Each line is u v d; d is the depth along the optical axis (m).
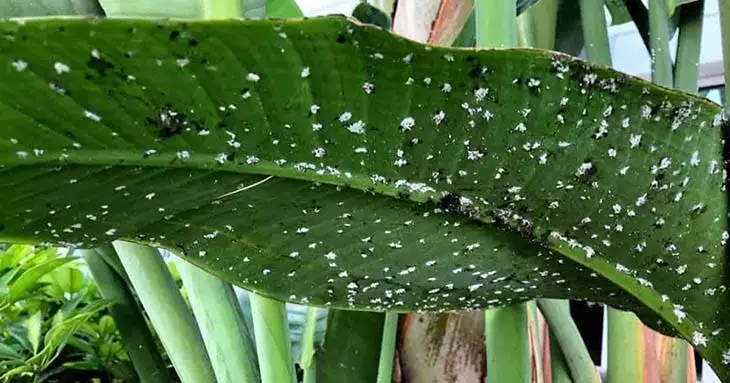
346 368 0.91
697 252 0.54
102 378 1.17
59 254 1.27
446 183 0.47
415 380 0.90
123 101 0.35
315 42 0.35
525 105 0.41
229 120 0.38
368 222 0.51
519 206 0.49
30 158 0.37
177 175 0.42
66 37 0.31
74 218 0.44
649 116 0.44
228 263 0.54
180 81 0.35
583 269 0.56
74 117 0.35
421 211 0.49
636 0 0.97
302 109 0.39
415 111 0.40
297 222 0.50
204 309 0.77
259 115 0.38
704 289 0.57
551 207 0.49
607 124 0.44
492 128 0.43
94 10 0.77
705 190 0.49
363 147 0.43
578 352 0.85
